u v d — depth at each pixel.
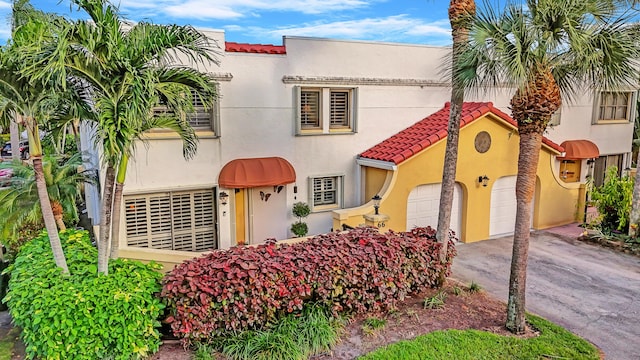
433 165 17.61
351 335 9.89
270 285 9.47
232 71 16.38
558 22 8.87
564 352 9.28
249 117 16.92
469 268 15.17
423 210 17.95
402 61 19.52
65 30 7.80
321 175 18.58
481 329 10.27
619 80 9.63
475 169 18.30
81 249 10.98
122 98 8.41
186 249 16.73
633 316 11.36
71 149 24.55
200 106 16.20
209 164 16.55
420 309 11.20
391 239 11.66
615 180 18.95
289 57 17.31
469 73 10.18
